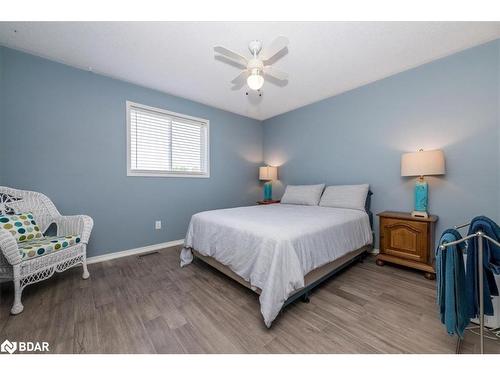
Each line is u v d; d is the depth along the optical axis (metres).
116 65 2.43
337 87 3.05
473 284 1.15
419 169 2.21
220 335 1.35
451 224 2.31
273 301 1.39
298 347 1.25
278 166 4.32
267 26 1.81
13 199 2.07
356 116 3.08
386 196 2.81
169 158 3.30
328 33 1.90
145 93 2.99
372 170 2.94
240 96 3.36
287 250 1.52
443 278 1.15
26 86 2.18
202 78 2.75
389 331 1.39
